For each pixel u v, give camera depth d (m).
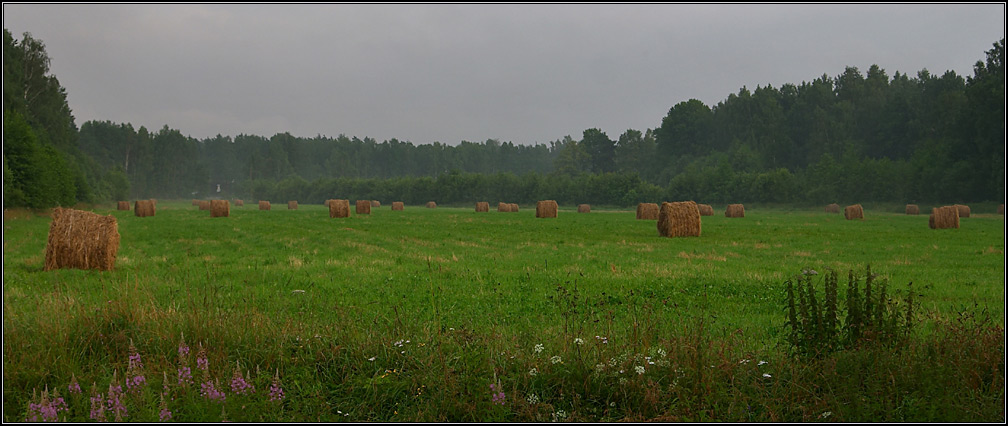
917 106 143.12
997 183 83.25
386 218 53.94
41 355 6.86
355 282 13.97
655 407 5.88
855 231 35.25
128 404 5.90
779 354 6.74
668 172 171.62
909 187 98.88
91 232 16.14
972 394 5.86
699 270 16.33
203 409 5.77
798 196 114.88
